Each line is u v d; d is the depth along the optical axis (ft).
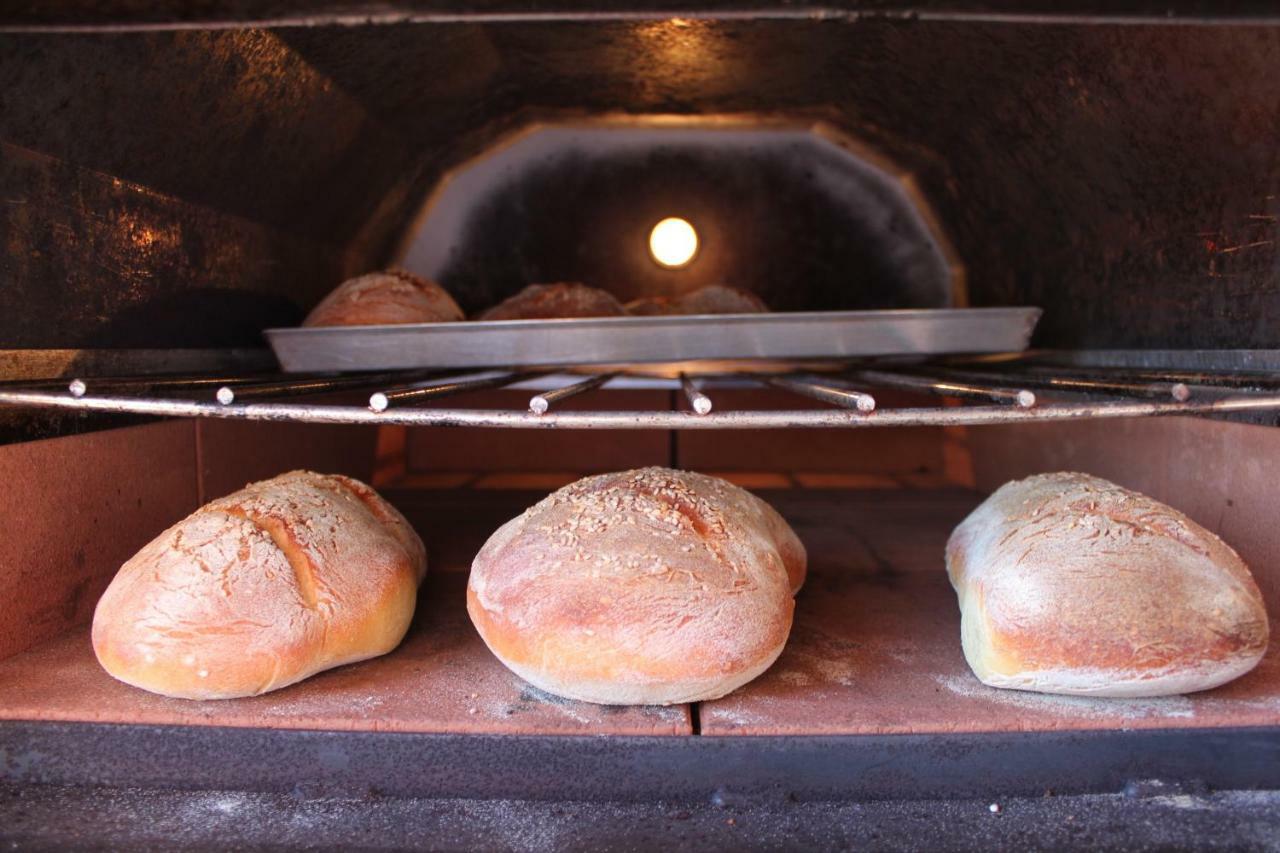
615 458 3.97
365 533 1.95
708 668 1.64
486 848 1.48
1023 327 2.57
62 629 1.99
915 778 1.59
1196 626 1.64
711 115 3.30
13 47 1.68
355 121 2.74
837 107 3.18
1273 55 1.79
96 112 1.93
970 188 3.15
